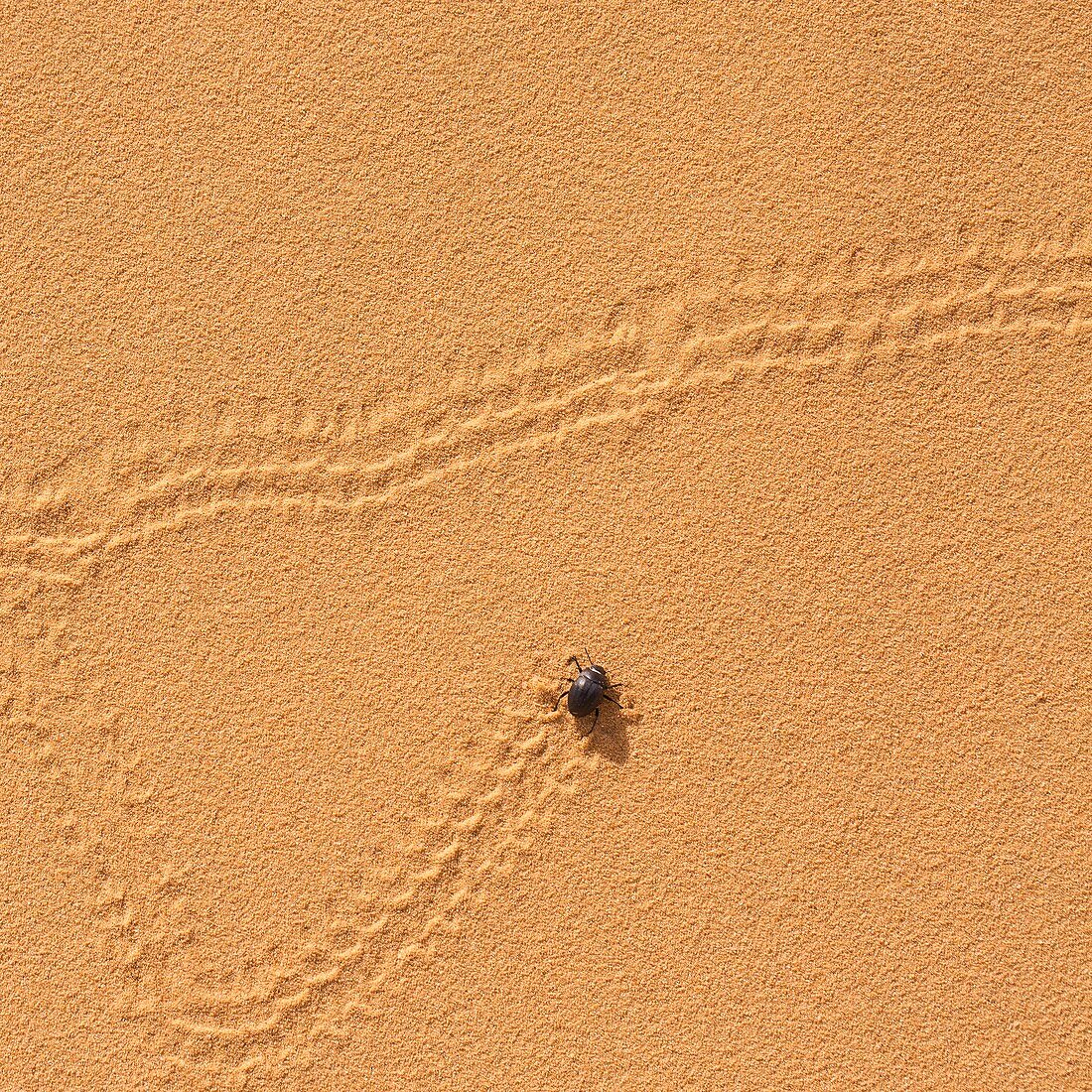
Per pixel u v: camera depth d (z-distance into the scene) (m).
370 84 3.34
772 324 3.27
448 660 3.26
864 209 3.28
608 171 3.30
